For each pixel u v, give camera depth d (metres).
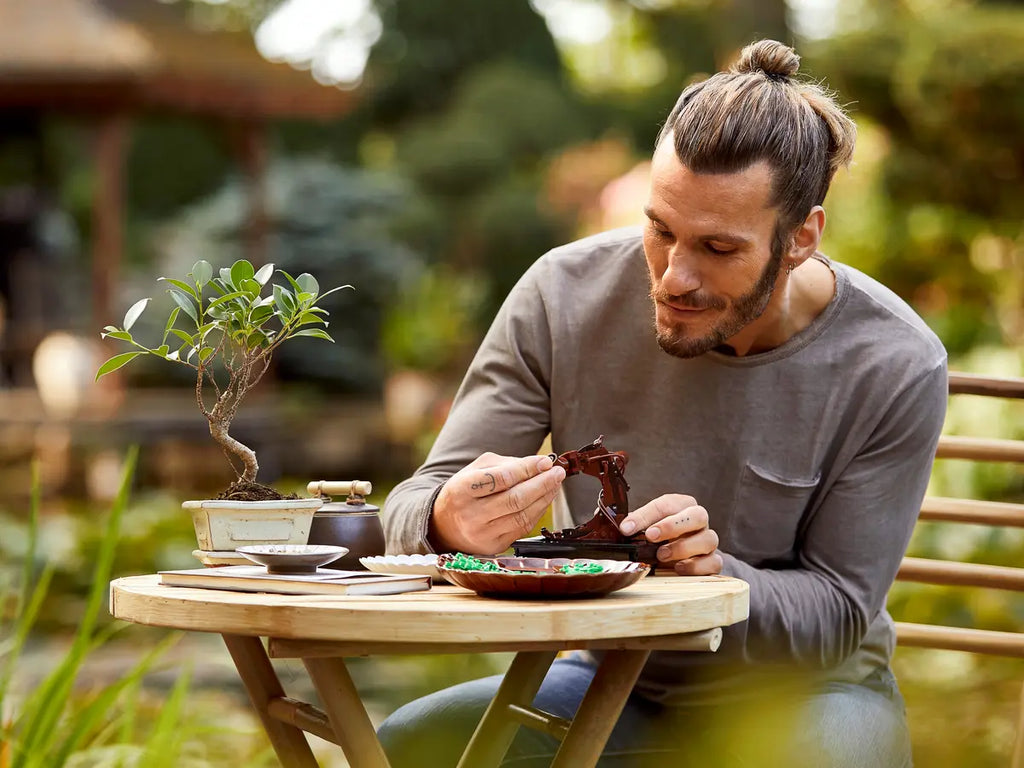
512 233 13.45
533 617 1.29
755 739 1.77
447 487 1.66
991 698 3.69
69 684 2.21
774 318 1.83
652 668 1.93
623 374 1.93
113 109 9.48
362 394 11.23
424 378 10.54
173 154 15.48
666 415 1.90
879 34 6.12
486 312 12.71
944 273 6.96
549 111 14.84
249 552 1.49
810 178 1.68
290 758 1.66
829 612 1.78
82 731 2.21
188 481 8.97
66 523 6.62
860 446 1.85
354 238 11.52
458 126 14.46
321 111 10.15
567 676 1.98
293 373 11.08
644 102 16.23
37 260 10.65
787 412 1.86
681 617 1.37
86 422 8.68
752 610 1.72
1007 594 4.26
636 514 1.64
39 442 8.67
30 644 4.58
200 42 10.20
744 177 1.60
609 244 1.99
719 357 1.87
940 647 2.05
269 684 1.67
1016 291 6.86
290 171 11.81
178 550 5.91
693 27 18.11
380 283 11.51
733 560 1.74
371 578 1.46
